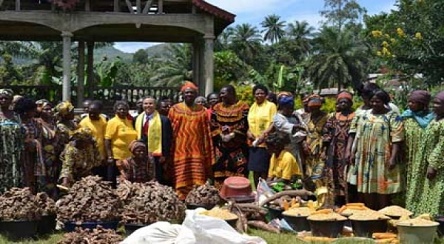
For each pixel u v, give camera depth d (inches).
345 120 326.0
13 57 1753.2
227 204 300.4
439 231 269.7
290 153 327.0
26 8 782.5
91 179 283.0
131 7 731.4
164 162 356.8
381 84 953.5
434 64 794.8
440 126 274.7
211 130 366.9
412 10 818.2
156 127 353.1
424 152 281.6
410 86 831.7
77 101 794.2
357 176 304.5
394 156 293.9
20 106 305.3
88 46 858.1
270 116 363.6
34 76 1569.9
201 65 855.1
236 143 366.9
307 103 354.6
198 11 741.9
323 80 2247.8
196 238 216.8
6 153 290.7
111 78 922.7
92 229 258.8
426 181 281.1
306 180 331.9
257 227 293.0
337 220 270.7
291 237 277.1
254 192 325.7
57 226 293.0
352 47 2273.6
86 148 322.3
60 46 1667.1
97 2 765.3
